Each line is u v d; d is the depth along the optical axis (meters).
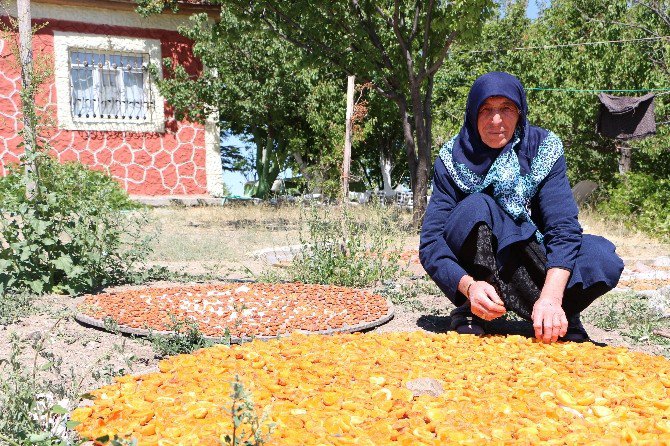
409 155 13.12
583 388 2.57
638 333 4.44
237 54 17.52
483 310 3.35
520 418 2.24
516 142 3.62
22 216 5.34
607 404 2.42
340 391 2.52
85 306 4.64
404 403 2.42
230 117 19.16
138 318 4.22
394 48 13.27
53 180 5.89
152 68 15.70
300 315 4.49
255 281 6.48
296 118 20.11
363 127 19.84
